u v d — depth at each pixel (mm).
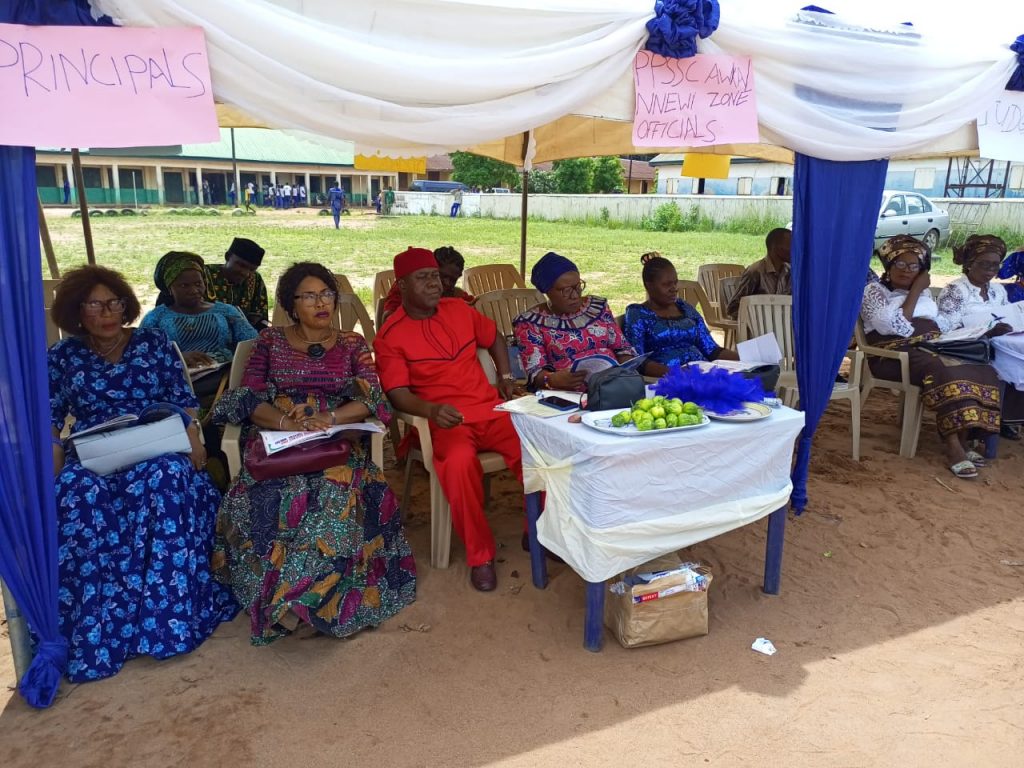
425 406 3666
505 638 3197
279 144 38688
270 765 2475
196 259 4770
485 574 3561
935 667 3035
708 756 2533
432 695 2828
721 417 3090
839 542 4098
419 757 2514
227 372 4438
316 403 3500
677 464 2934
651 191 49656
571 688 2871
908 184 26125
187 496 3102
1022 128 4273
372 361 3645
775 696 2840
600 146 7281
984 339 5195
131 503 3039
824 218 3906
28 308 2539
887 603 3518
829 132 3674
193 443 3398
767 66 3443
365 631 3234
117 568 2994
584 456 2805
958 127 4047
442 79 2752
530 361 4094
